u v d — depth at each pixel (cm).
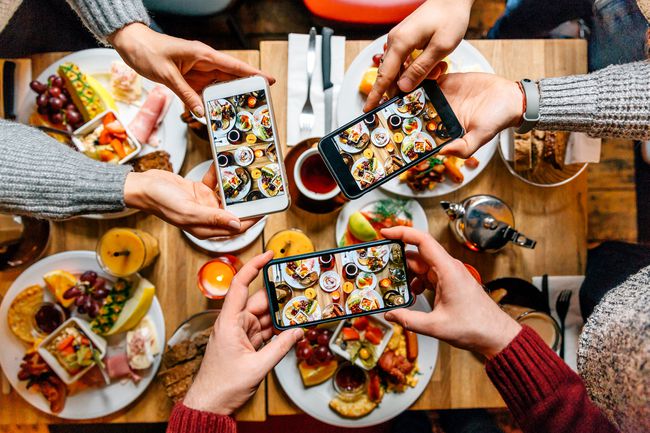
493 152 109
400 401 109
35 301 110
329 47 109
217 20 131
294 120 110
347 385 110
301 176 101
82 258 110
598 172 129
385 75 89
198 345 107
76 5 91
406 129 92
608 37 117
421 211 109
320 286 91
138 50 92
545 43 112
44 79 109
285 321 90
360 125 92
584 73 112
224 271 104
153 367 109
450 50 86
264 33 163
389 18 120
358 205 110
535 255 113
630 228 129
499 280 112
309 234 111
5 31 120
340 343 105
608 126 84
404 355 108
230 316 83
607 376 67
